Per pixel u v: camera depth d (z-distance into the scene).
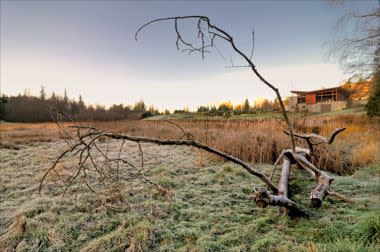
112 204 3.85
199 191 4.48
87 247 2.86
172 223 3.37
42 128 15.69
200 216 3.53
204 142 7.99
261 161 6.83
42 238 3.03
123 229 3.14
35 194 4.45
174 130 11.26
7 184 4.93
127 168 5.88
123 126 14.55
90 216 3.51
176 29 2.64
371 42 14.63
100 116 25.16
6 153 7.94
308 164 3.81
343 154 6.92
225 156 3.24
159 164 6.32
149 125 14.88
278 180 5.03
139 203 3.91
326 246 2.54
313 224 3.14
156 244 2.94
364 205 3.61
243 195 4.26
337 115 17.75
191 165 6.25
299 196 4.17
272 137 7.47
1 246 2.93
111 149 8.55
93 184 4.77
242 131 8.50
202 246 2.83
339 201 3.86
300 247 2.65
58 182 4.94
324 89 25.98
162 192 4.17
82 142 3.07
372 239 2.55
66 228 3.21
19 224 3.18
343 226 3.01
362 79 15.44
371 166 5.82
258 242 2.82
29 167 6.19
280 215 3.45
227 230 3.18
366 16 14.52
